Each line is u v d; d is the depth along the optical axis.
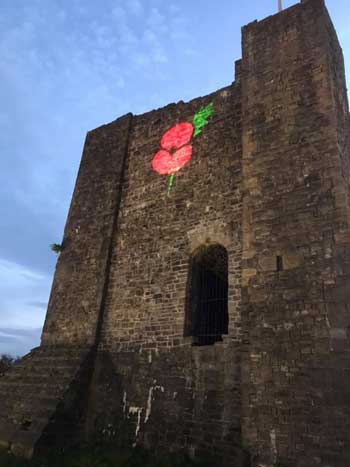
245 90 11.02
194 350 9.47
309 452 6.79
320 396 7.04
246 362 8.11
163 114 13.88
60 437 9.77
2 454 9.27
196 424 8.63
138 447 9.27
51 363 11.87
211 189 11.14
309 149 9.09
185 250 10.96
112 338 11.44
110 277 12.52
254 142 10.15
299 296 7.96
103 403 10.55
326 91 9.37
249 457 7.30
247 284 8.78
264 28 11.36
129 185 13.66
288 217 8.79
